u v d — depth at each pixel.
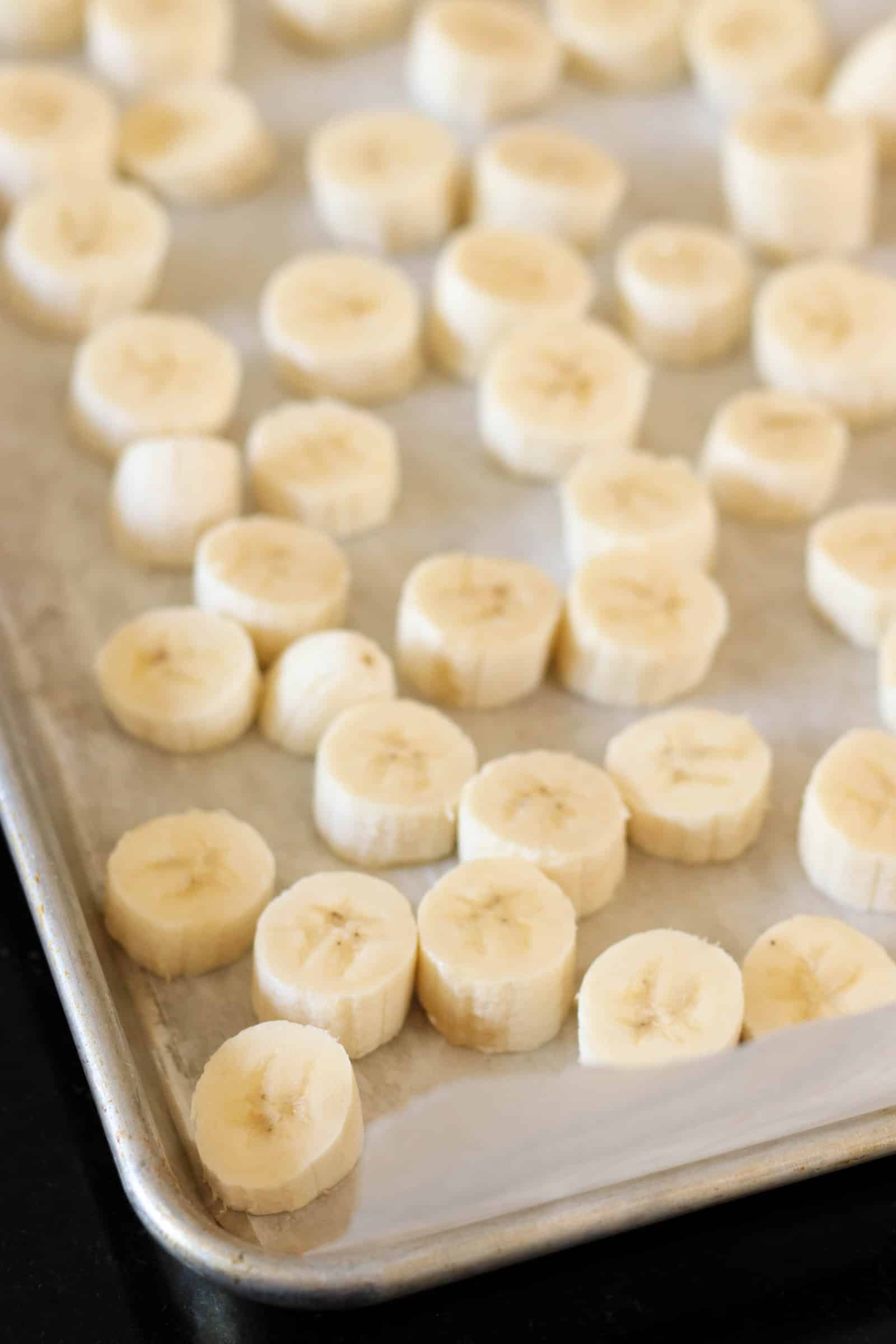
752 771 0.69
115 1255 0.64
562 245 0.82
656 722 0.70
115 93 0.89
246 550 0.73
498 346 0.80
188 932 0.66
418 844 0.69
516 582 0.73
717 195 0.87
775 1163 0.62
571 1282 0.64
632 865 0.69
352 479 0.75
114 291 0.81
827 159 0.83
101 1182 0.65
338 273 0.81
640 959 0.66
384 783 0.68
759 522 0.77
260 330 0.82
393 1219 0.63
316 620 0.72
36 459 0.78
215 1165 0.62
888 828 0.68
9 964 0.68
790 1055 0.65
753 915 0.69
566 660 0.73
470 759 0.69
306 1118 0.63
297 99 0.89
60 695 0.72
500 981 0.65
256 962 0.65
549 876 0.67
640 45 0.89
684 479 0.76
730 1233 0.64
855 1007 0.66
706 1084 0.64
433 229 0.84
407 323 0.80
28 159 0.83
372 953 0.65
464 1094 0.65
